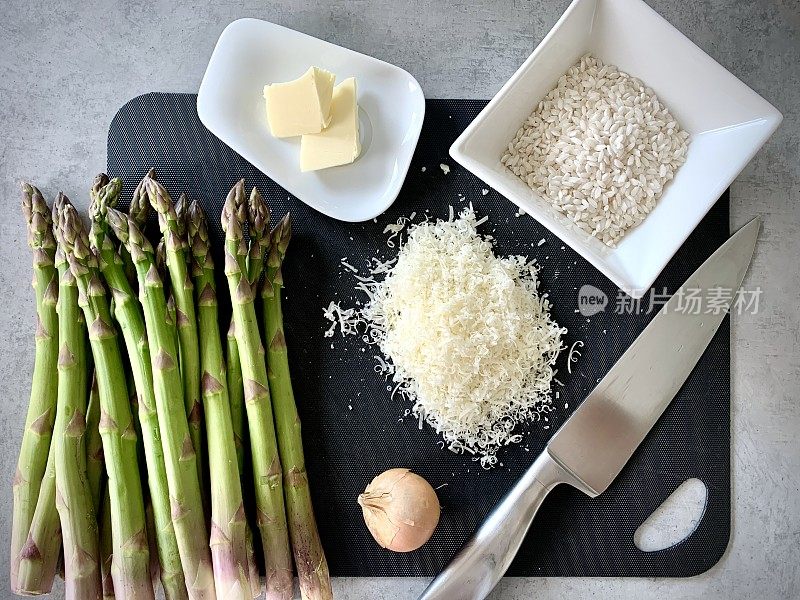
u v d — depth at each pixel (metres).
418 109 0.40
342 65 0.40
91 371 0.38
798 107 0.42
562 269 0.41
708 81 0.38
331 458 0.40
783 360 0.41
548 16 0.42
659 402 0.40
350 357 0.40
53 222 0.38
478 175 0.37
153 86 0.42
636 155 0.38
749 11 0.42
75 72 0.42
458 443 0.40
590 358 0.41
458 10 0.42
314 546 0.38
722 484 0.40
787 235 0.41
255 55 0.40
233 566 0.36
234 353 0.38
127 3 0.42
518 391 0.39
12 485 0.40
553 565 0.40
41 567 0.37
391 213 0.41
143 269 0.37
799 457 0.41
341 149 0.39
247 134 0.40
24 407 0.41
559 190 0.39
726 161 0.38
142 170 0.41
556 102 0.39
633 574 0.40
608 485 0.39
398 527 0.37
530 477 0.39
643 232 0.39
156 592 0.39
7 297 0.41
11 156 0.42
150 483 0.37
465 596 0.38
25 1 0.42
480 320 0.38
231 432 0.37
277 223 0.41
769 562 0.40
